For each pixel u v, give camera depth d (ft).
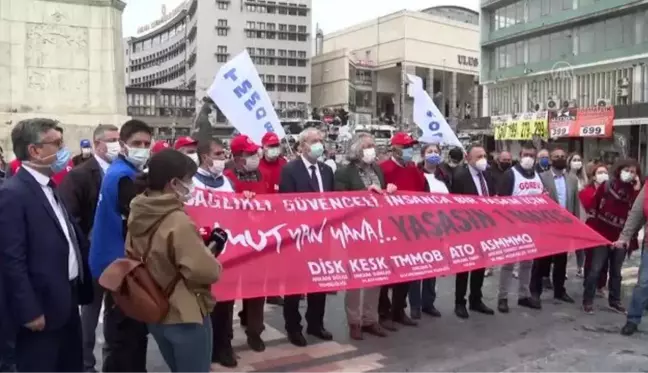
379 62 274.98
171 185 11.19
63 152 14.40
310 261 18.24
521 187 24.49
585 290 24.06
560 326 21.90
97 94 66.13
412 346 19.45
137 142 14.19
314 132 20.30
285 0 274.57
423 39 265.75
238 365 17.54
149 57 366.02
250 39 269.44
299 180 20.10
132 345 13.79
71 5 64.85
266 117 24.22
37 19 63.67
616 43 108.58
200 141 18.39
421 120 29.14
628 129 96.27
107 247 13.46
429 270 20.11
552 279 27.66
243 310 21.67
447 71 275.59
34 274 12.08
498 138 111.34
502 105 144.77
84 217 16.58
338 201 19.61
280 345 19.53
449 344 19.67
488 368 17.44
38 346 12.34
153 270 10.79
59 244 12.41
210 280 10.78
